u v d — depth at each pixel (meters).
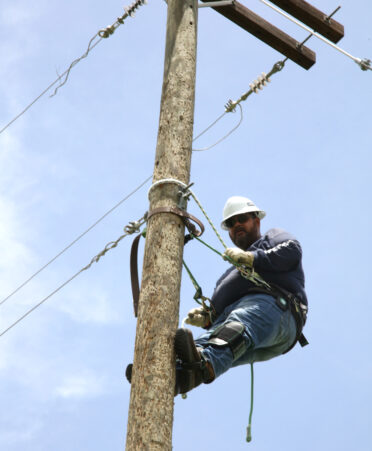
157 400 4.72
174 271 5.19
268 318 5.72
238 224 6.88
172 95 5.96
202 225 5.53
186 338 4.92
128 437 4.65
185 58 6.16
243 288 6.03
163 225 5.34
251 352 5.95
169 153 5.68
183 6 6.45
